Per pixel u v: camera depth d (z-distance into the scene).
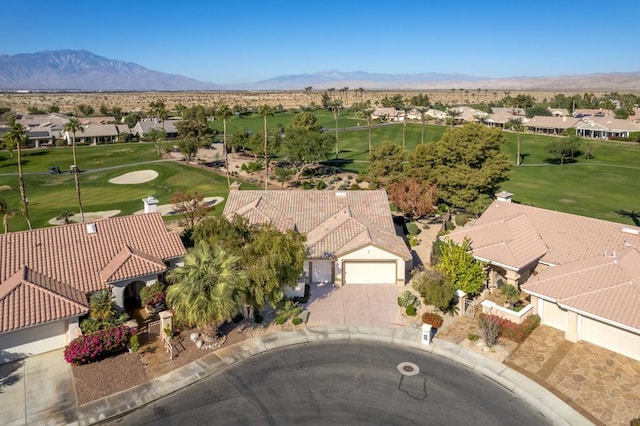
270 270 29.86
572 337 29.48
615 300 28.03
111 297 31.33
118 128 138.50
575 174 90.19
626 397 24.33
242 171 91.69
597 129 133.50
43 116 159.12
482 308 33.28
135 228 37.84
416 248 48.00
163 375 26.36
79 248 34.72
